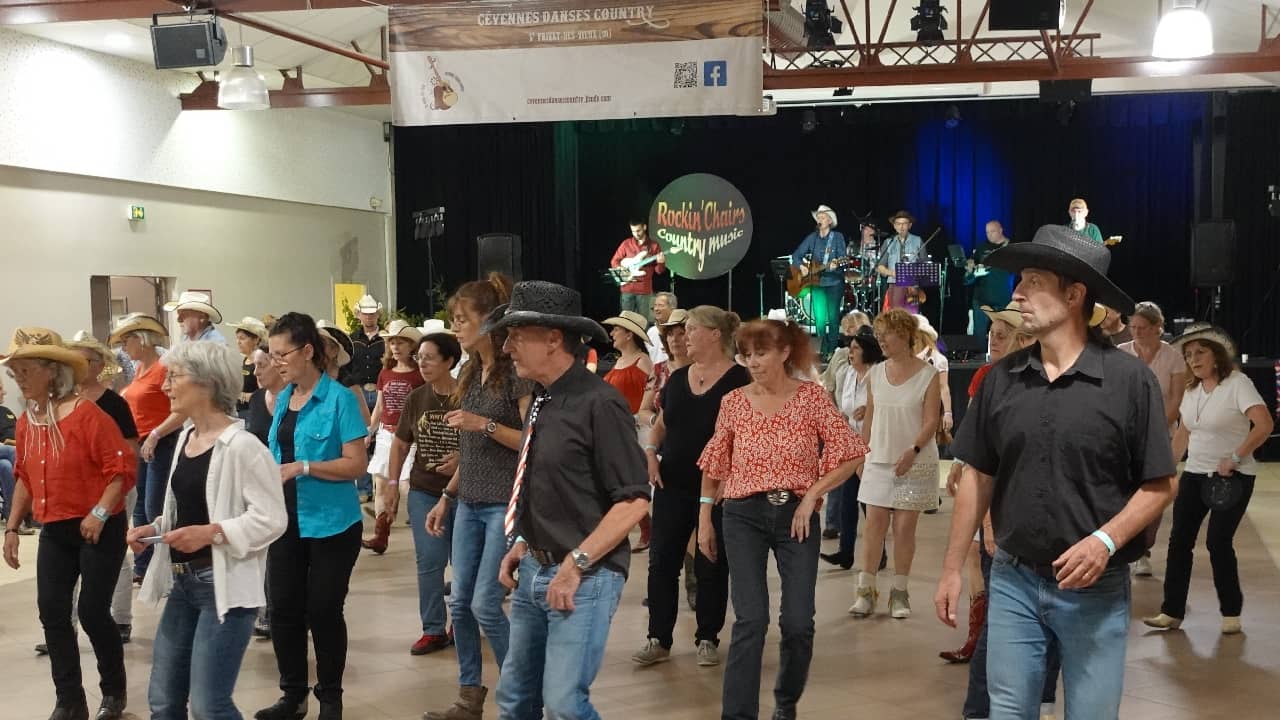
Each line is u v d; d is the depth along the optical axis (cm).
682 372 556
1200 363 613
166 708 388
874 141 1958
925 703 515
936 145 1944
